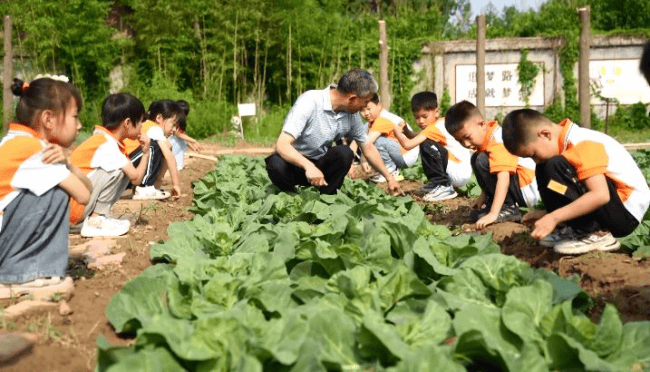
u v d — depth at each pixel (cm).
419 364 216
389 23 2245
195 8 2216
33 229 359
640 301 338
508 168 518
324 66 2253
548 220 386
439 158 765
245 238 434
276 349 232
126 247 490
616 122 2064
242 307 284
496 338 254
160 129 720
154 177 760
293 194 641
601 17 2267
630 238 442
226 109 2134
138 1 2223
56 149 363
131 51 2253
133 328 298
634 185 407
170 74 2242
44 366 267
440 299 294
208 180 836
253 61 2333
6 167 357
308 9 2238
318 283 345
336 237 396
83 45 2125
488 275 305
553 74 2078
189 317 295
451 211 680
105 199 545
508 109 2127
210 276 332
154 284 307
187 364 239
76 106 383
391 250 394
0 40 2084
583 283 389
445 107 2167
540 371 226
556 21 2072
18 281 358
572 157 395
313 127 621
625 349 254
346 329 247
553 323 254
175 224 478
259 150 1612
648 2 2183
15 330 304
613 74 2034
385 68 1748
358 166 1141
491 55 2123
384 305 296
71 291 365
